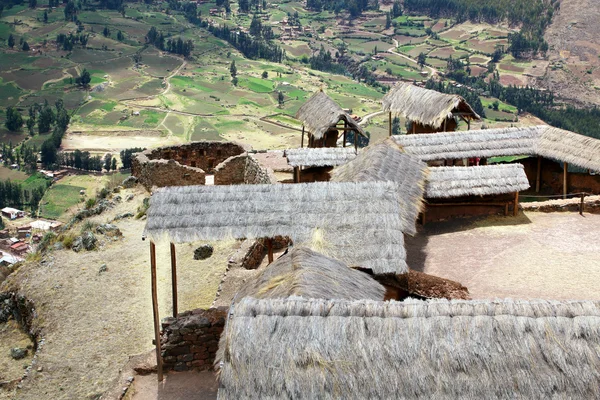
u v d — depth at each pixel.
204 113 141.88
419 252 21.91
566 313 9.50
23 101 155.62
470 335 9.35
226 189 15.94
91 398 16.64
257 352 9.29
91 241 25.41
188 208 15.34
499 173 24.39
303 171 29.16
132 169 34.91
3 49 195.50
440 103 31.14
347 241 15.27
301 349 9.29
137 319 20.09
